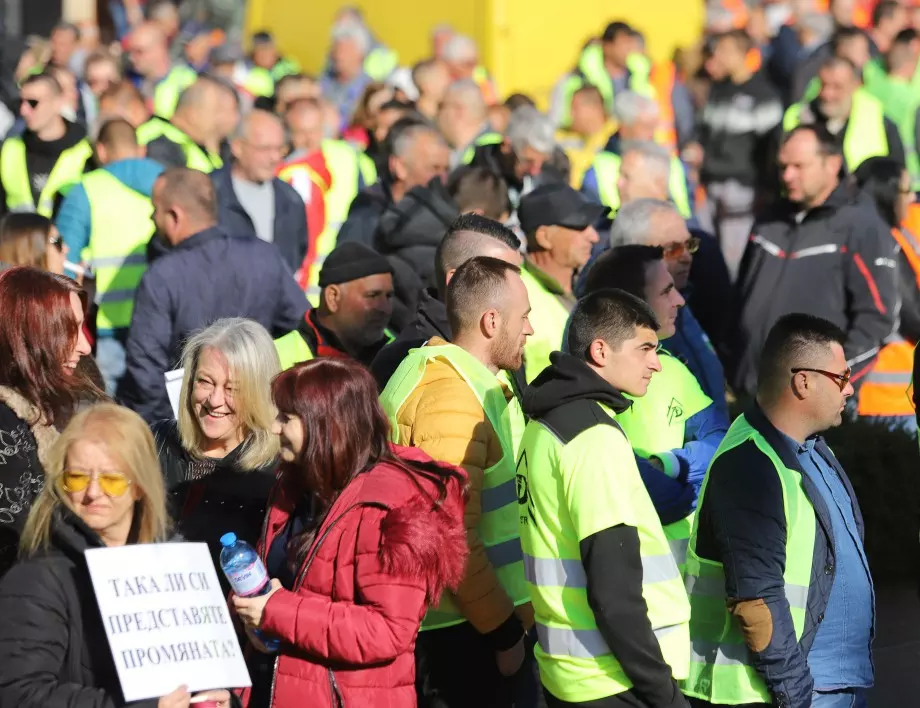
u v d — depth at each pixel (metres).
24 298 13.87
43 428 13.69
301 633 12.18
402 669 12.56
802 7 49.09
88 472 11.62
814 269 24.69
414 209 23.47
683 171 34.34
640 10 49.66
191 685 11.35
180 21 59.22
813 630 13.83
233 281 21.55
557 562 13.27
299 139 32.56
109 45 58.78
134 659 11.19
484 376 15.03
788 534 13.84
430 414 14.68
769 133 38.91
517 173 28.91
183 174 21.56
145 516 11.96
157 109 45.09
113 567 11.33
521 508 13.73
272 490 13.54
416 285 22.72
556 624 13.33
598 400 13.39
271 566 13.16
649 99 33.06
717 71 40.25
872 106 36.94
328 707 12.30
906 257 25.56
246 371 14.56
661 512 15.52
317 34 54.78
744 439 14.15
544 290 19.66
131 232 25.50
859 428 22.86
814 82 43.59
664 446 16.06
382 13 50.72
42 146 32.00
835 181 24.81
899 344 25.61
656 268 16.97
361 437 12.66
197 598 11.64
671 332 17.14
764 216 25.42
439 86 38.94
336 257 19.55
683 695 13.92
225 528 14.30
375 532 12.28
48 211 31.69
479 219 17.80
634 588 12.77
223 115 29.88
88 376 15.59
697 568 14.44
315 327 19.73
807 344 14.05
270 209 28.41
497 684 15.19
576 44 48.03
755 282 25.12
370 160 33.94
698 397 16.55
